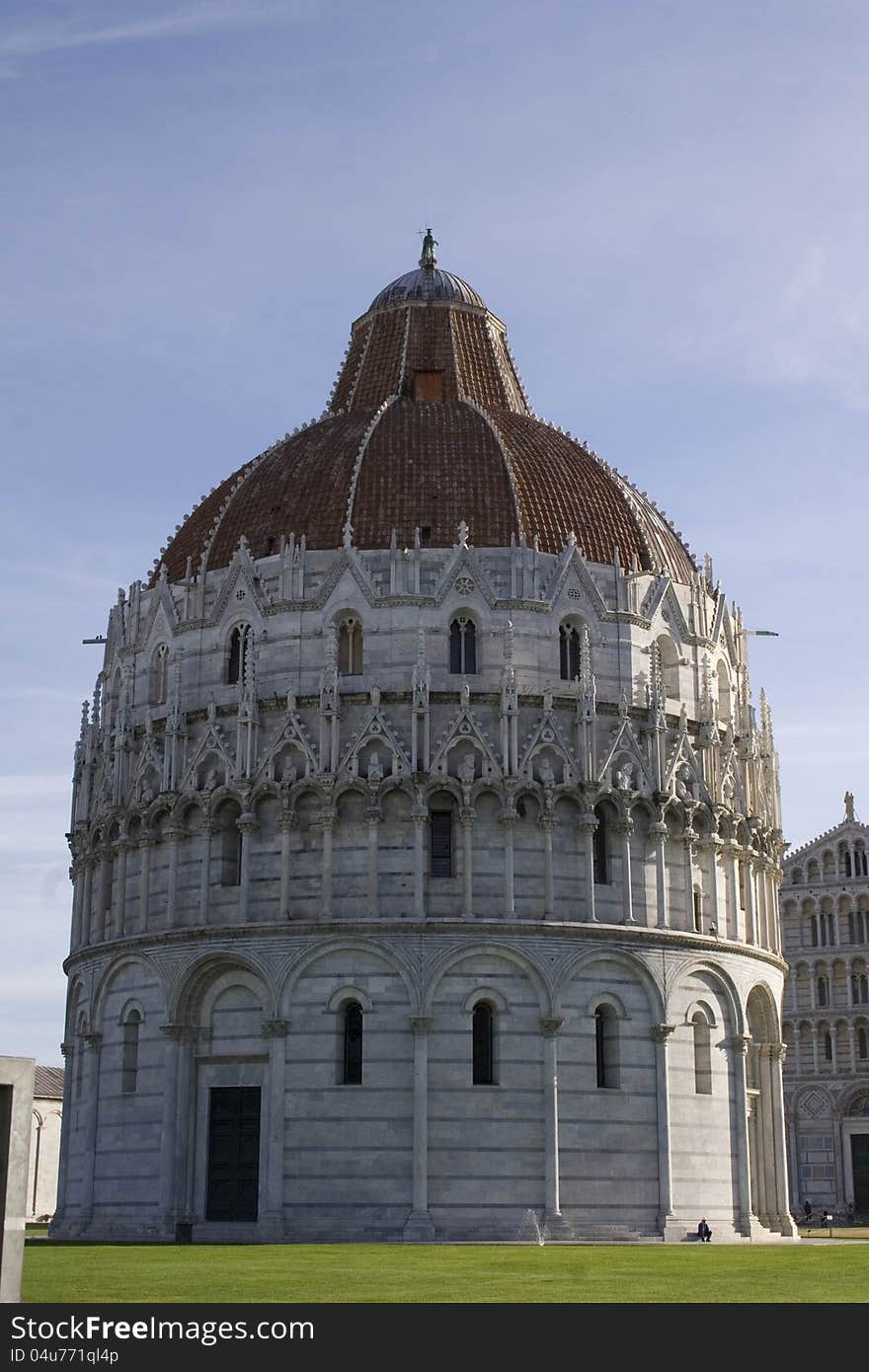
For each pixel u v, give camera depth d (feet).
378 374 359.66
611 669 305.53
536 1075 276.41
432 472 314.35
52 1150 519.19
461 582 298.76
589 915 285.84
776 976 321.93
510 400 363.76
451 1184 270.05
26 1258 201.67
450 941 278.05
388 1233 266.57
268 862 288.71
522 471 318.45
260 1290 145.48
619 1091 281.95
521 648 297.94
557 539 310.65
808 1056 525.34
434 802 285.84
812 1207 509.76
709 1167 289.94
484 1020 279.69
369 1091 273.54
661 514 348.18
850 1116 516.73
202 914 289.53
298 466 324.60
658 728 301.02
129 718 316.81
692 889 301.43
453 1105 272.92
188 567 316.81
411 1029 274.77
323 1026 277.44
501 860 284.82
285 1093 276.21
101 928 311.06
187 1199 282.15
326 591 300.20
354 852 284.61
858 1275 173.47
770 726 338.34
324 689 290.76
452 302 365.61
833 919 533.55
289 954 280.10
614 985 286.46
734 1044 300.81
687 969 294.25
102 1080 301.22
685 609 322.96
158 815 302.45
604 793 291.99
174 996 288.10
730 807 311.47
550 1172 272.31
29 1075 120.26
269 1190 272.92
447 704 292.61
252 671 297.33
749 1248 251.19
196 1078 287.07
